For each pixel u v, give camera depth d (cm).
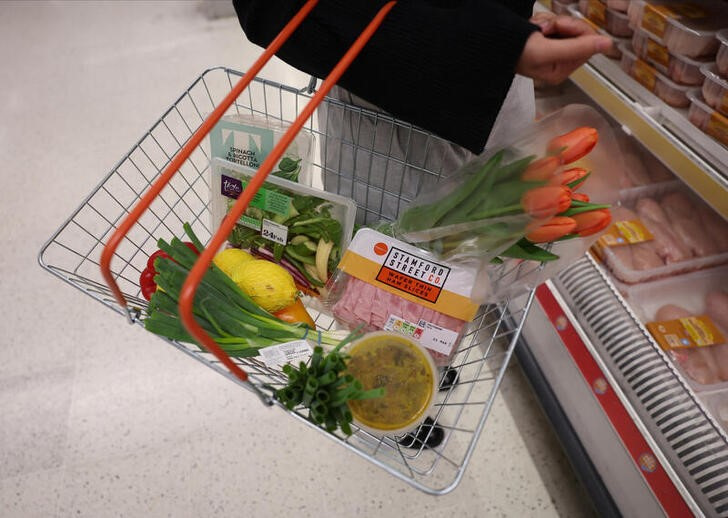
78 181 218
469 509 143
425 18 73
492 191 84
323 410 67
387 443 79
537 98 179
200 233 189
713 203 112
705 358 127
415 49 75
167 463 150
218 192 98
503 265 93
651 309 140
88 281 86
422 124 85
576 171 82
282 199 93
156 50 281
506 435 155
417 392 76
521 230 81
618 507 133
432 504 144
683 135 120
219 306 81
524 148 87
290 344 82
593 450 137
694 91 117
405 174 109
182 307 53
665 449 116
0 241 199
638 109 128
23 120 246
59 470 149
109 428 156
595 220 80
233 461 151
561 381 144
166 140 232
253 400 162
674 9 119
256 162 100
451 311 86
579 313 137
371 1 75
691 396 115
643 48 128
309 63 84
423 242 92
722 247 143
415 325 87
